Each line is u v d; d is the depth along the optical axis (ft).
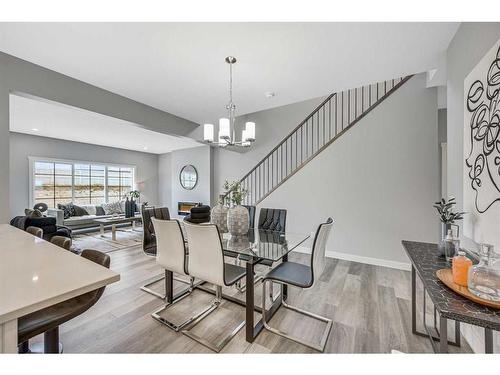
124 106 10.39
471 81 5.21
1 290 2.87
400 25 5.77
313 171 13.39
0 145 7.01
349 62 7.51
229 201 8.76
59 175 20.10
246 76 8.50
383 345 5.74
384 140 11.44
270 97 10.47
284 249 7.05
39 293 2.80
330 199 12.88
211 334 6.13
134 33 6.07
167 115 12.56
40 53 6.99
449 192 6.63
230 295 8.43
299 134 17.12
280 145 17.20
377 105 11.61
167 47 6.70
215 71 8.12
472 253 5.08
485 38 4.78
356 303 7.81
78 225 18.44
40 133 17.75
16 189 17.61
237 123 18.84
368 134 11.82
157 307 7.44
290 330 6.37
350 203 12.30
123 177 25.13
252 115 19.19
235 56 7.17
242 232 8.33
